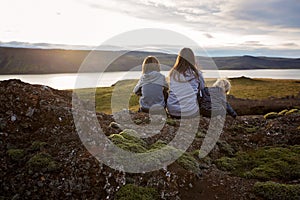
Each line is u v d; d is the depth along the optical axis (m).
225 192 4.28
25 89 6.05
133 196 3.90
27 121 5.24
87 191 4.01
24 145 4.84
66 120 5.36
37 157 4.42
